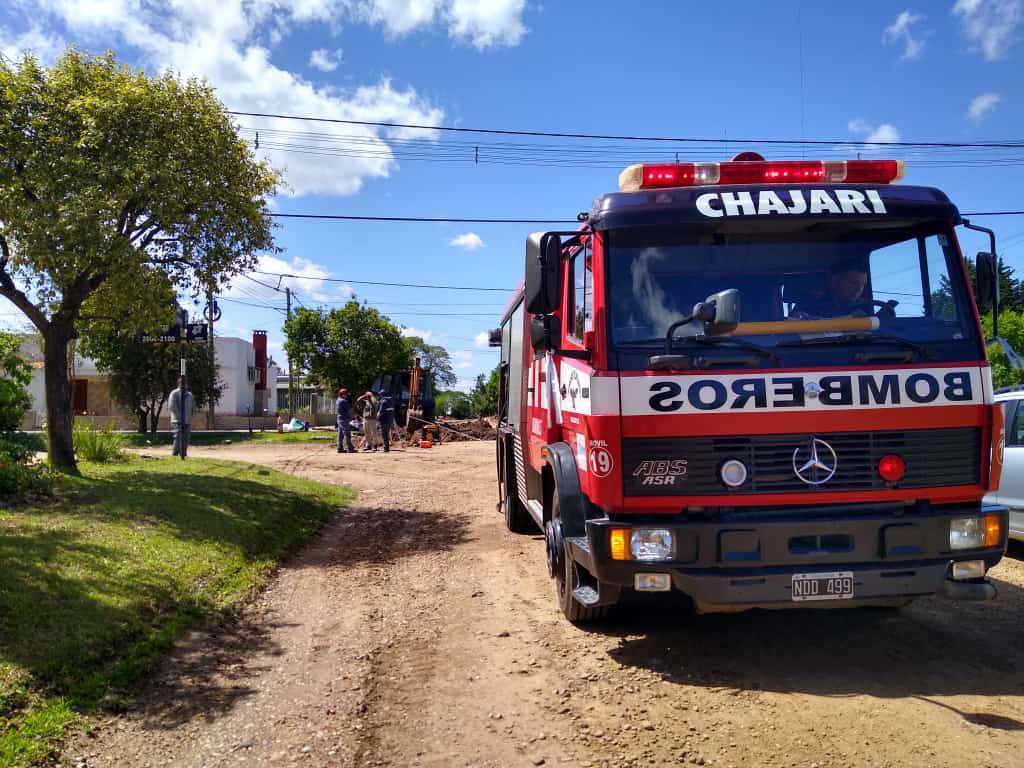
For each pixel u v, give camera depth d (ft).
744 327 15.80
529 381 26.12
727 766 12.19
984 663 16.38
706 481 14.98
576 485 17.60
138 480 37.11
